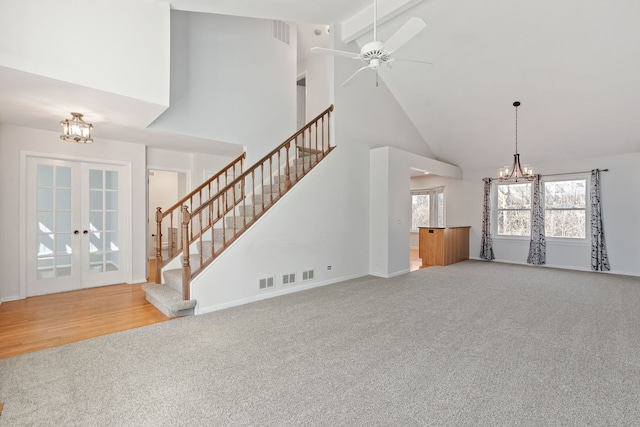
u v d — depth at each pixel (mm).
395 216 5855
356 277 5672
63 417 1833
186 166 5855
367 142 5918
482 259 7895
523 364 2498
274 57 5805
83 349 2738
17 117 3742
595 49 4383
